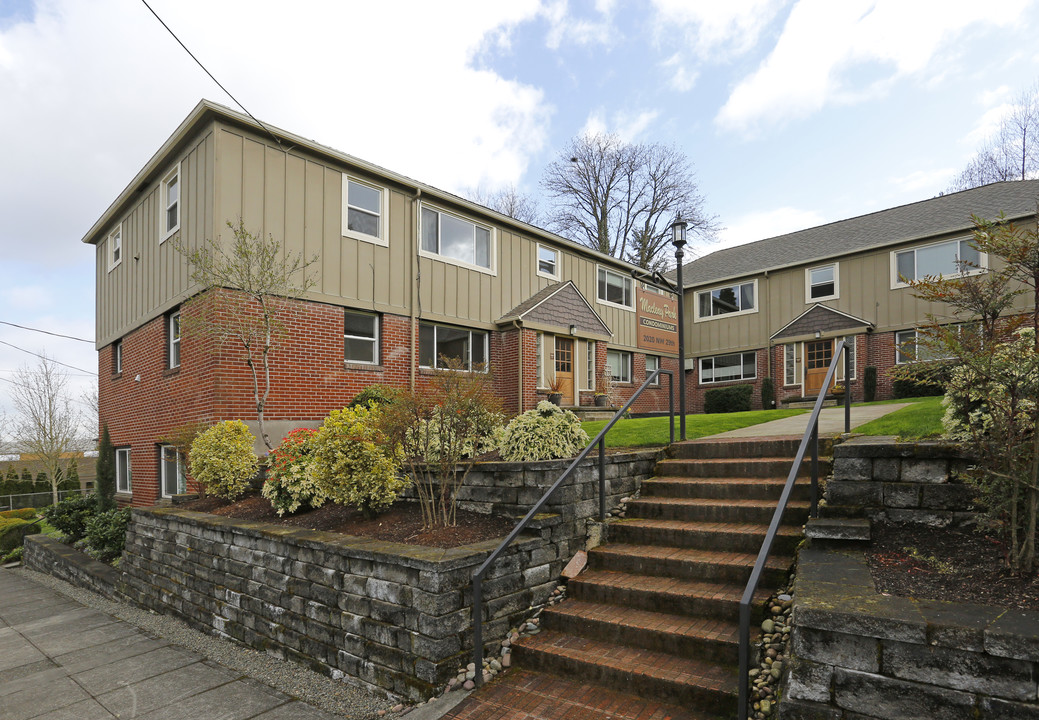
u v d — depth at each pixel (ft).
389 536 15.47
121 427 42.04
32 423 82.64
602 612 13.42
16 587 30.12
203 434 25.09
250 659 16.17
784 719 8.50
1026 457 9.85
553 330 48.91
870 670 8.07
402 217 39.70
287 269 32.76
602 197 107.04
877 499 12.76
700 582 13.62
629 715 10.49
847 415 17.61
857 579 9.83
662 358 69.46
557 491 15.37
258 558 17.20
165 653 17.22
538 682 11.99
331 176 35.70
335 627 14.24
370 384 36.50
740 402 65.82
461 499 17.74
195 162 32.50
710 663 11.28
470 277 44.52
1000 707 7.23
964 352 10.02
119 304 43.04
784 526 14.47
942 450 12.20
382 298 37.83
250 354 27.91
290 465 20.15
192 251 31.48
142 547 24.43
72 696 14.16
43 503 78.89
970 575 9.72
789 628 10.85
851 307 60.44
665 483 17.95
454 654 12.15
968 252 53.42
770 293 67.00
